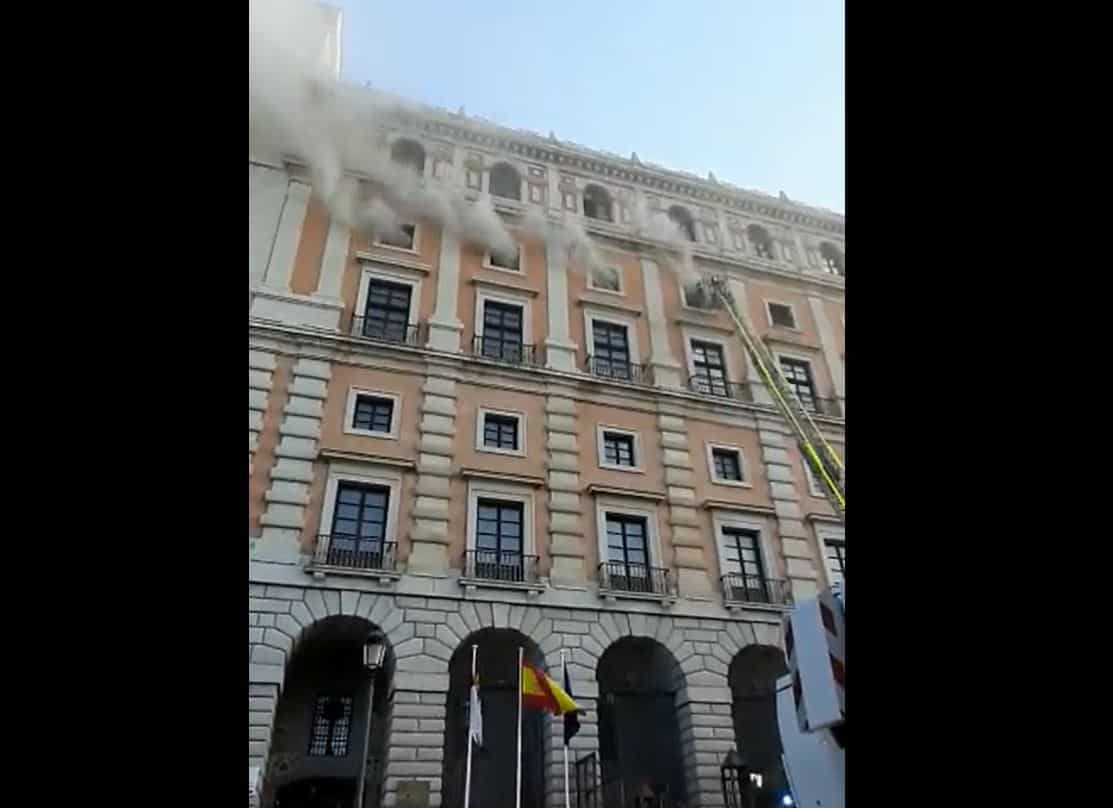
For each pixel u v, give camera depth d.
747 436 26.06
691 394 25.95
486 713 20.94
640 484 23.61
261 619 17.66
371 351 22.64
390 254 25.59
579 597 20.70
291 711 19.59
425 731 17.59
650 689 21.70
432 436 21.89
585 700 19.25
